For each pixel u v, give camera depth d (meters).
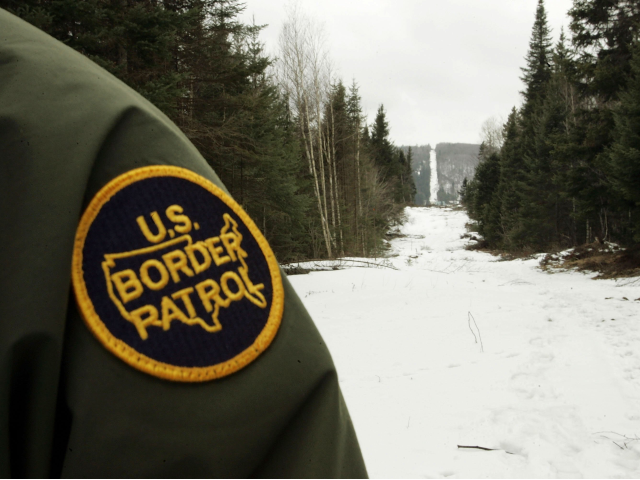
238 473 0.35
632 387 3.82
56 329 0.31
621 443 2.80
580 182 15.27
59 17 5.15
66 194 0.35
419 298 9.50
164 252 0.36
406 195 73.69
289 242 16.06
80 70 0.42
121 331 0.33
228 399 0.35
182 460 0.33
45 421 0.31
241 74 9.02
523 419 3.24
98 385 0.31
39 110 0.38
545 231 26.42
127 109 0.40
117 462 0.31
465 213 59.16
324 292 11.05
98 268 0.34
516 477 2.44
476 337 5.91
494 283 12.52
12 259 0.33
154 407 0.32
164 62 6.90
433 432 3.11
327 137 26.06
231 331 0.37
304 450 0.38
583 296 8.98
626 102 12.52
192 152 0.43
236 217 0.41
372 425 3.29
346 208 28.33
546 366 4.50
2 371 0.31
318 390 0.41
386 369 4.79
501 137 61.09
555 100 26.33
